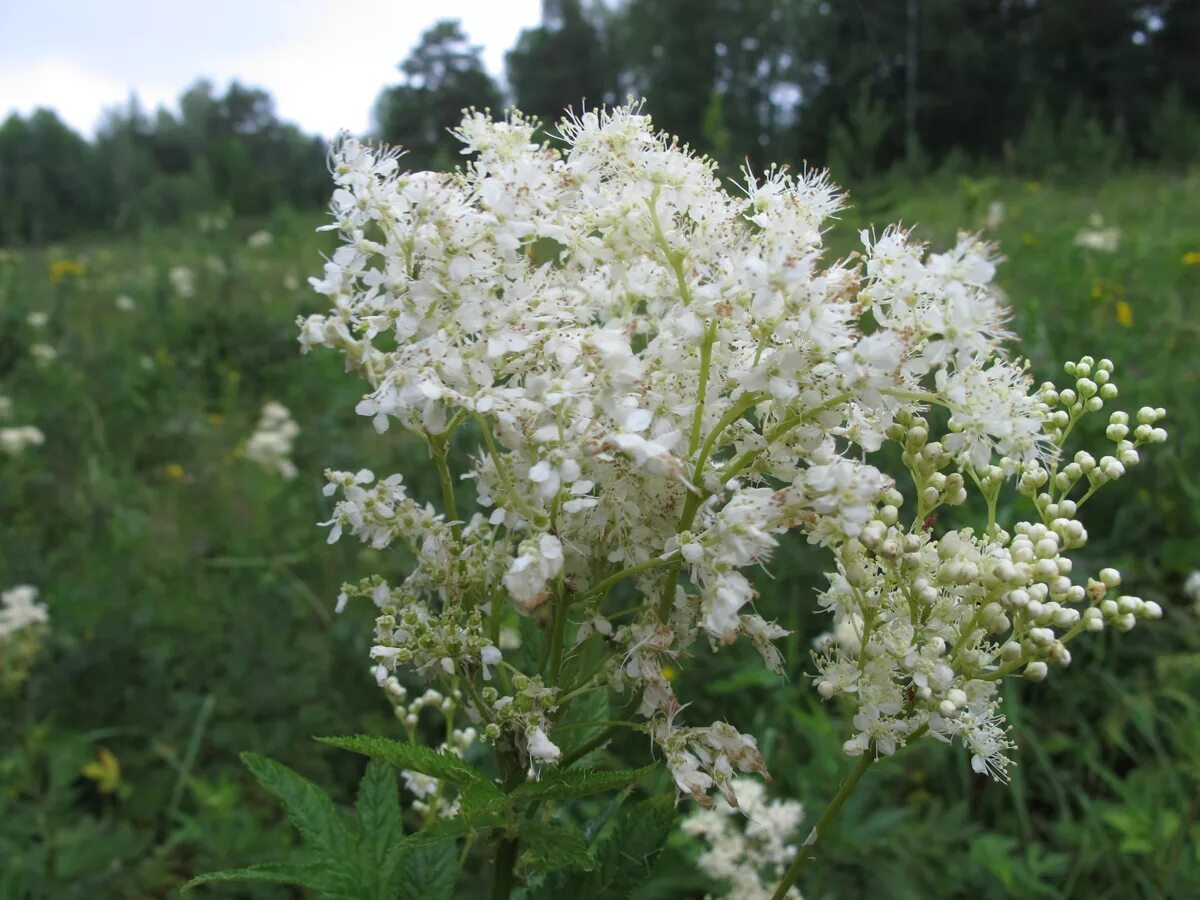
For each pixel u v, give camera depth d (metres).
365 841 1.90
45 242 34.34
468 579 1.82
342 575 5.47
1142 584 5.25
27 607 4.93
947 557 1.87
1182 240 11.11
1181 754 4.41
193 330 10.85
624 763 4.14
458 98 37.03
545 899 1.87
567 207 1.96
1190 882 3.84
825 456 1.78
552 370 1.80
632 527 1.77
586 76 45.03
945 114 38.41
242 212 34.34
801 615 4.95
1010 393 1.87
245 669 4.64
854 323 1.83
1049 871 3.90
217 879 1.76
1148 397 6.00
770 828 3.49
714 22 35.22
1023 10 42.59
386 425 1.72
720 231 1.90
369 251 1.83
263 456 7.11
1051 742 4.52
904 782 4.41
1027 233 12.01
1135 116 38.31
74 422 8.44
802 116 33.78
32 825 4.07
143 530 6.61
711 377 1.88
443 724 4.59
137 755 4.54
